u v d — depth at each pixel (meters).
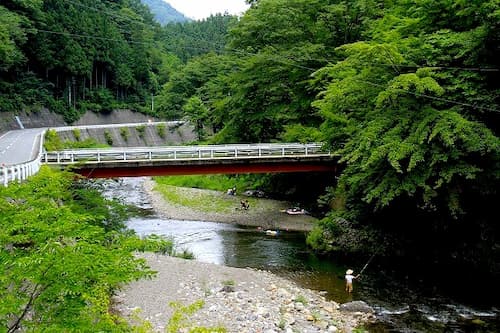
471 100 14.98
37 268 4.57
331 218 21.27
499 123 15.66
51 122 58.12
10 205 5.59
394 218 19.75
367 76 17.14
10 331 4.72
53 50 61.31
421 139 14.60
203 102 53.44
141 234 22.58
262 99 32.09
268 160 25.31
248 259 18.66
